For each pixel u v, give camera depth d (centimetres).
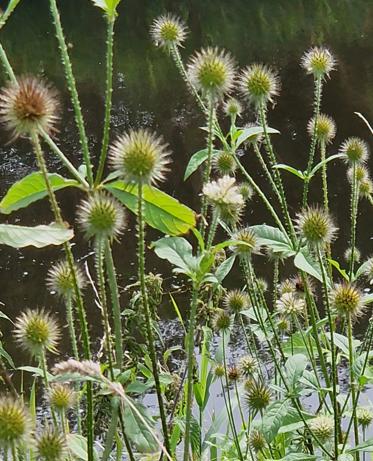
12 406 401
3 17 439
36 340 478
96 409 662
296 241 593
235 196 450
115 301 429
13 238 382
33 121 401
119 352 434
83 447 473
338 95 2439
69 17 4309
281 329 738
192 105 2698
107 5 438
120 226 437
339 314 539
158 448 448
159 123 2514
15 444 397
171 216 442
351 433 754
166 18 673
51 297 1541
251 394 561
